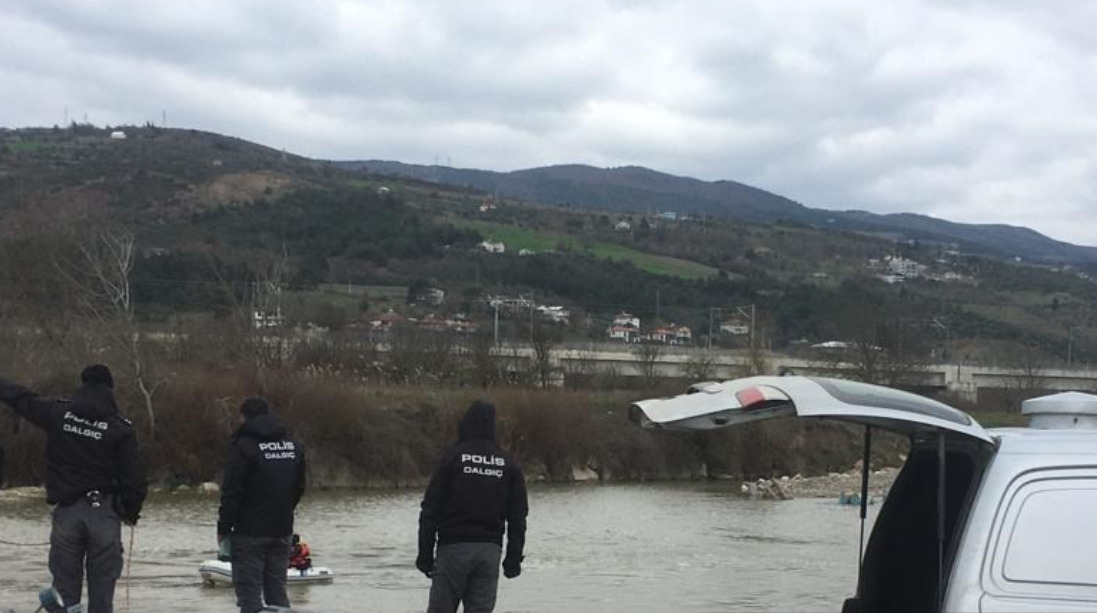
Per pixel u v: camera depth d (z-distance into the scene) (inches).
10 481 1569.9
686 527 1401.3
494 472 347.6
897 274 5797.2
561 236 6171.3
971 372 2918.3
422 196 6574.8
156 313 2593.5
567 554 1095.0
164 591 736.3
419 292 4389.8
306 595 764.0
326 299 3742.6
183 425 1754.4
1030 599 193.8
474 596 349.1
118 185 5049.2
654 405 219.5
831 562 1052.5
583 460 2217.0
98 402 359.6
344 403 1904.5
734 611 743.7
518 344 2748.5
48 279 2003.0
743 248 6378.0
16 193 3501.5
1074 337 4057.6
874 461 1224.2
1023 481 201.6
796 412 207.9
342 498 1686.8
